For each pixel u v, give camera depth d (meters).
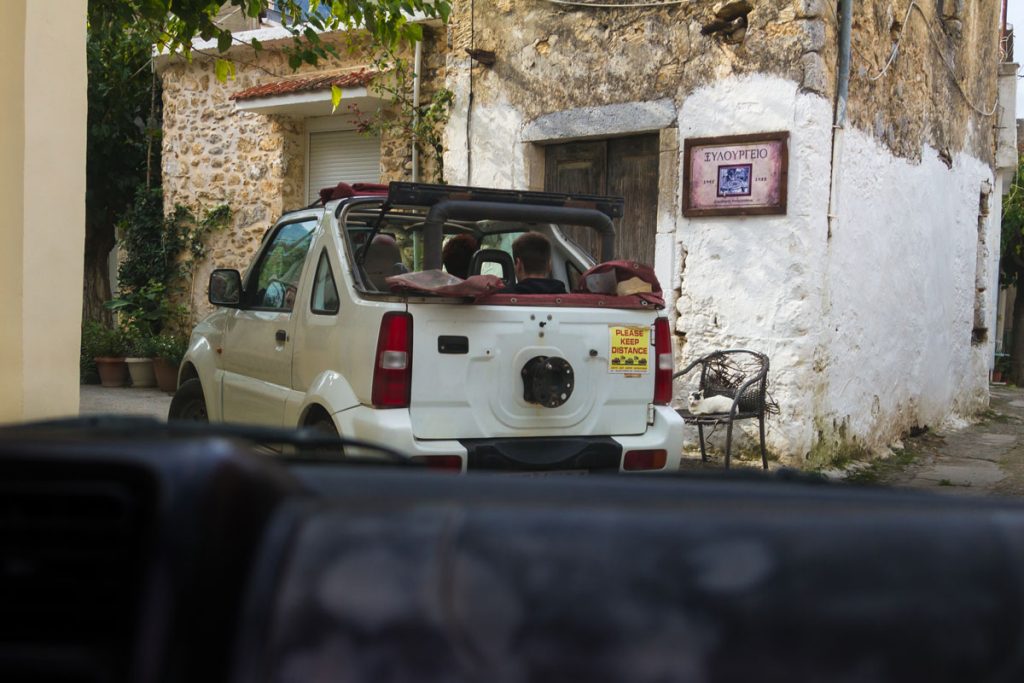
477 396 4.74
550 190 9.38
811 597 1.24
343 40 11.60
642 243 8.81
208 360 6.53
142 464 1.25
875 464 8.72
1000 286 21.59
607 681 1.22
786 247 7.78
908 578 1.26
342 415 4.75
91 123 13.59
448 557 1.25
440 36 10.75
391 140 11.05
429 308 4.65
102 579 1.23
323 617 1.21
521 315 4.84
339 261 5.06
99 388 12.44
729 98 8.05
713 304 8.16
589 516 1.29
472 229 6.19
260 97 11.44
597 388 5.04
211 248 12.69
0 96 4.72
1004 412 13.98
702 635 1.23
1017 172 19.64
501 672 1.21
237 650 1.18
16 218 4.71
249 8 7.25
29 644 1.23
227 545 1.22
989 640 1.24
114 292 15.31
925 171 10.47
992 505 1.52
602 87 8.77
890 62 9.14
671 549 1.26
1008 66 14.43
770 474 2.14
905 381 10.08
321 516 1.28
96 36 7.96
